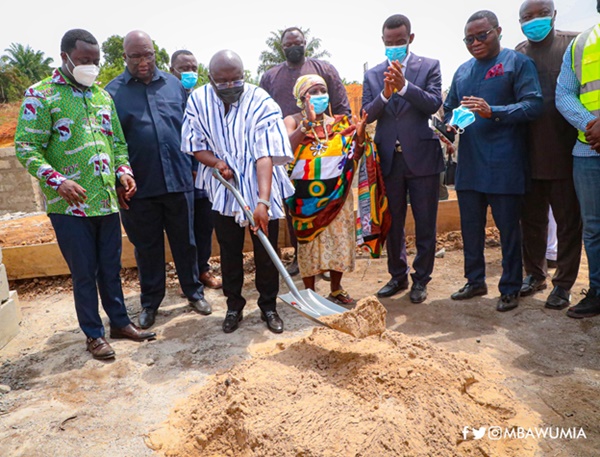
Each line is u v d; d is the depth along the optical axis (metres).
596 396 2.58
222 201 3.32
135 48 3.53
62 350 3.50
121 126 3.68
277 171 3.42
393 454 2.03
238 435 2.23
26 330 3.96
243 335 3.58
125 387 2.92
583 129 3.24
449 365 2.71
